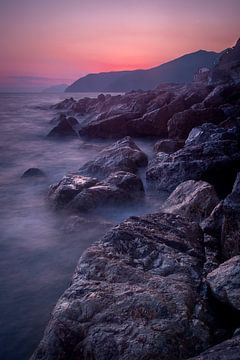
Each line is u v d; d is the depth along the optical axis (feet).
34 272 26.16
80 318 14.37
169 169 43.24
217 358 10.03
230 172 41.45
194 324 13.75
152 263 18.85
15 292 23.49
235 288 15.03
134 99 125.18
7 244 31.09
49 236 32.35
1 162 70.54
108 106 151.53
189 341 13.14
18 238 32.32
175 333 13.19
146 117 89.61
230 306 14.67
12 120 162.50
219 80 212.43
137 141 90.89
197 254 20.21
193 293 15.67
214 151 43.96
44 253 29.14
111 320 13.94
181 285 16.02
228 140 46.80
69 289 16.22
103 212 35.42
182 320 13.71
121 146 56.95
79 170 51.08
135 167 49.44
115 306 14.58
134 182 39.65
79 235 31.55
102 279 17.11
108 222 33.12
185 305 14.48
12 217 37.91
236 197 23.11
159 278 16.71
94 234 31.45
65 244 30.50
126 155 51.93
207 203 28.19
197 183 31.76
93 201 35.17
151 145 84.69
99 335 13.32
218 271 16.75
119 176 40.34
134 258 19.24
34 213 38.68
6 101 394.52
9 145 92.43
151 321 13.75
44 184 52.08
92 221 32.99
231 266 16.49
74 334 13.85
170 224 23.41
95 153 79.77
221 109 78.18
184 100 97.14
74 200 35.60
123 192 36.96
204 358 10.28
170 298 14.85
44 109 240.94
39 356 13.79
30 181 53.52
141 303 14.57
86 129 100.17
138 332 13.21
